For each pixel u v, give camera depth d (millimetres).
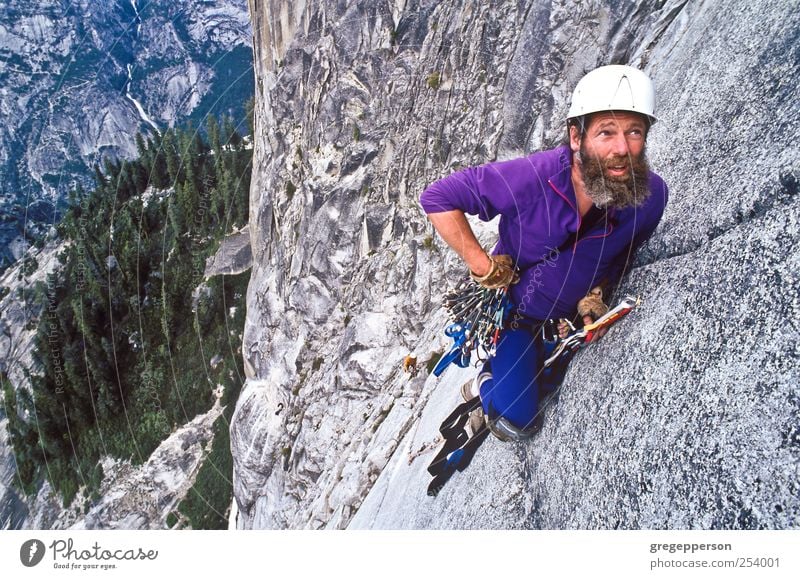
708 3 2959
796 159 1495
